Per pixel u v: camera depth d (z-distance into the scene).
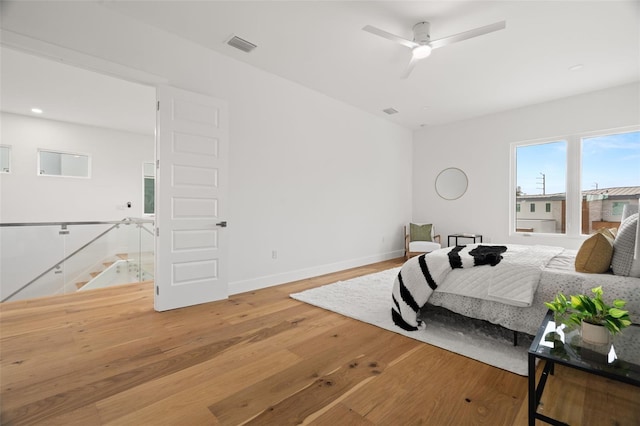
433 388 1.66
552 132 4.70
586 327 1.31
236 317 2.76
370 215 5.45
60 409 1.48
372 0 2.46
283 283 4.03
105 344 2.19
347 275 4.50
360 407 1.50
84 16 2.53
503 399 1.55
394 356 2.03
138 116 5.43
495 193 5.32
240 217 3.59
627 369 1.11
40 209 5.54
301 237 4.28
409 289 2.51
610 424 1.36
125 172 6.48
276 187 3.96
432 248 5.15
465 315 2.33
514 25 2.76
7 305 3.08
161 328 2.50
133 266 4.81
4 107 4.94
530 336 2.25
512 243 5.14
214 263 3.26
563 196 4.71
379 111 5.28
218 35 3.00
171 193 2.97
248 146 3.65
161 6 2.57
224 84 3.40
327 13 2.63
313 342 2.24
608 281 1.80
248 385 1.69
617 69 3.62
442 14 2.63
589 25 2.75
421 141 6.36
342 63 3.54
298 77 3.96
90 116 5.43
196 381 1.72
